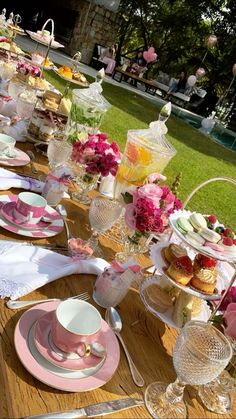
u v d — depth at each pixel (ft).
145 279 3.19
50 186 3.86
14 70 6.45
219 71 45.47
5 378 2.05
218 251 2.76
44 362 2.16
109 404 2.14
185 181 15.94
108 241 3.84
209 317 3.02
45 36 6.39
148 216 3.06
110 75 39.32
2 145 4.26
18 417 1.90
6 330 2.32
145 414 2.19
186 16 43.91
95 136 4.18
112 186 4.83
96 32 38.99
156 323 3.01
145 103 30.22
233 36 43.91
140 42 50.01
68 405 2.05
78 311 2.36
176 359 2.19
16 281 2.64
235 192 17.34
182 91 40.55
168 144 3.72
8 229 3.14
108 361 2.32
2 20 9.48
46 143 5.12
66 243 3.41
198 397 2.49
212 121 33.91
